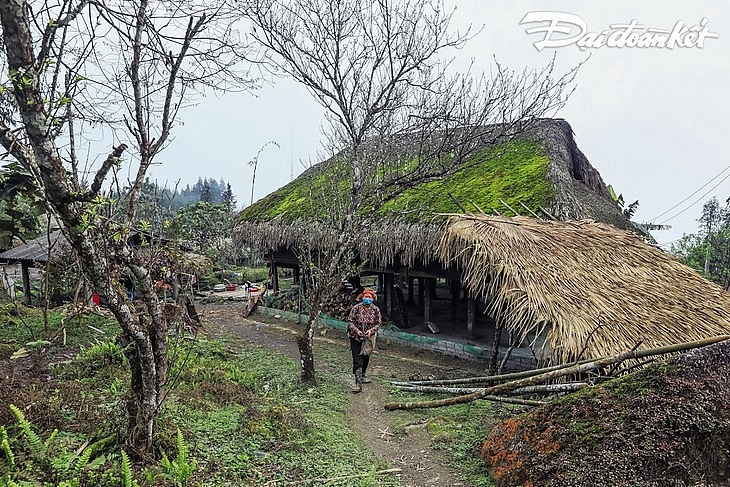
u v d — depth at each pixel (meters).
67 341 8.52
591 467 4.16
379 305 15.08
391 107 8.02
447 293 18.08
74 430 4.59
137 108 4.24
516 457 4.72
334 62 7.80
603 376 5.54
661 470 4.09
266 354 9.82
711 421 4.32
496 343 8.37
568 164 12.23
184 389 6.36
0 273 14.88
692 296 8.14
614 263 8.29
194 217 23.70
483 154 12.60
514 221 8.77
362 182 8.09
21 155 3.29
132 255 4.05
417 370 9.16
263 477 4.54
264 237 13.74
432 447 5.71
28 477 3.45
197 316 10.54
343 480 4.70
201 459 4.61
